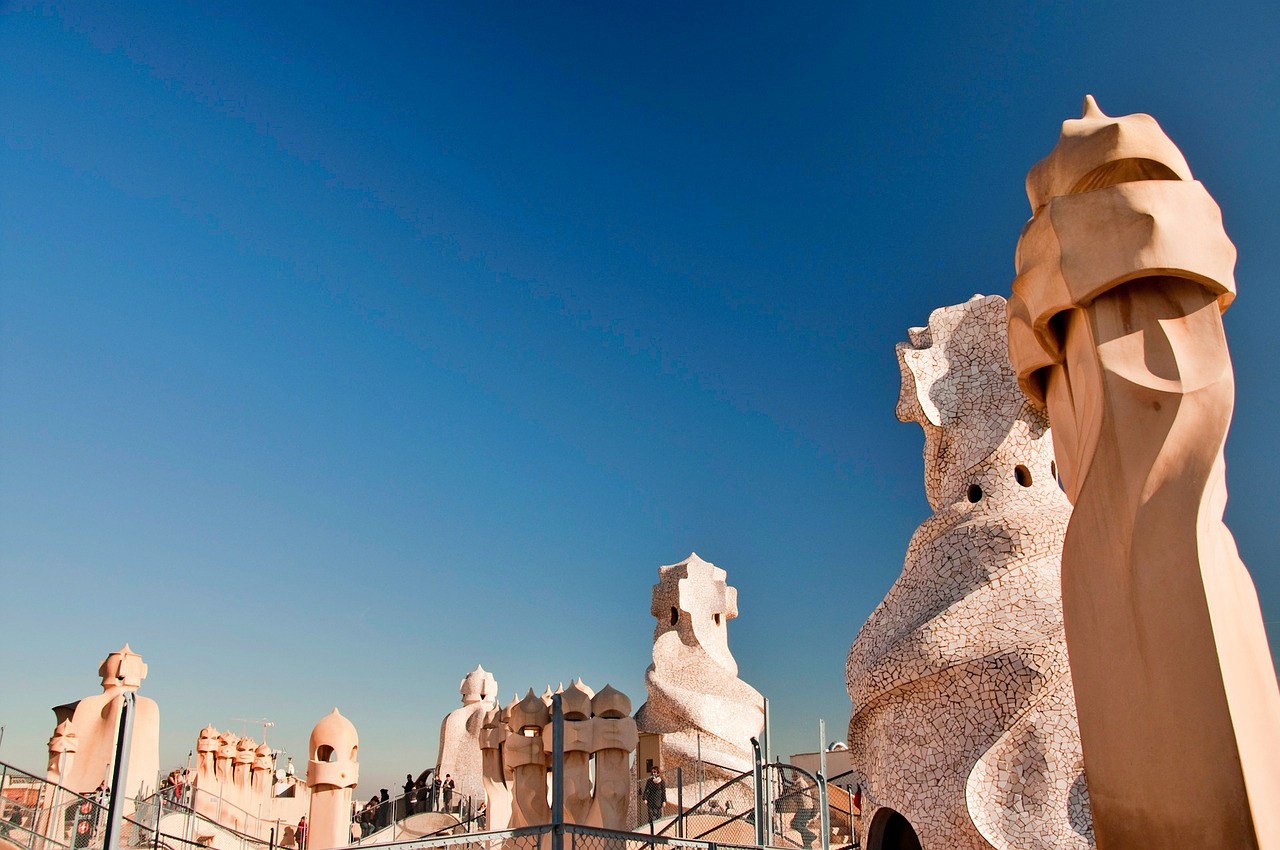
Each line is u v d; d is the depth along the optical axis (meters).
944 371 15.56
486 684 41.34
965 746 12.41
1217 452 7.08
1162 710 6.90
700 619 33.78
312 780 18.95
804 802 21.20
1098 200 7.59
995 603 13.02
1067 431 8.22
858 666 14.22
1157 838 6.83
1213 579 6.93
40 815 16.53
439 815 28.16
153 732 22.56
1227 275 7.43
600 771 18.27
